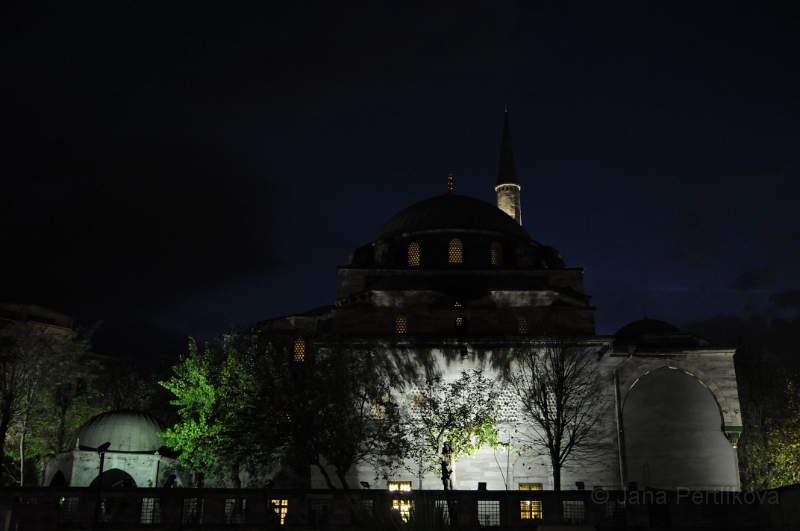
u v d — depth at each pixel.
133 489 34.59
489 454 47.78
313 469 47.25
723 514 33.91
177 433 45.81
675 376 50.03
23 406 54.38
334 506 34.47
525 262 57.88
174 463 49.38
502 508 34.41
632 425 49.16
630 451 48.56
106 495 34.34
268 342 47.22
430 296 51.59
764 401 58.88
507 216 62.25
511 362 48.44
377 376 44.34
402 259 58.53
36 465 57.28
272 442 40.88
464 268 55.84
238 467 45.22
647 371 50.00
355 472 46.97
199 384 47.38
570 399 47.75
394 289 51.31
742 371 61.12
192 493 34.78
